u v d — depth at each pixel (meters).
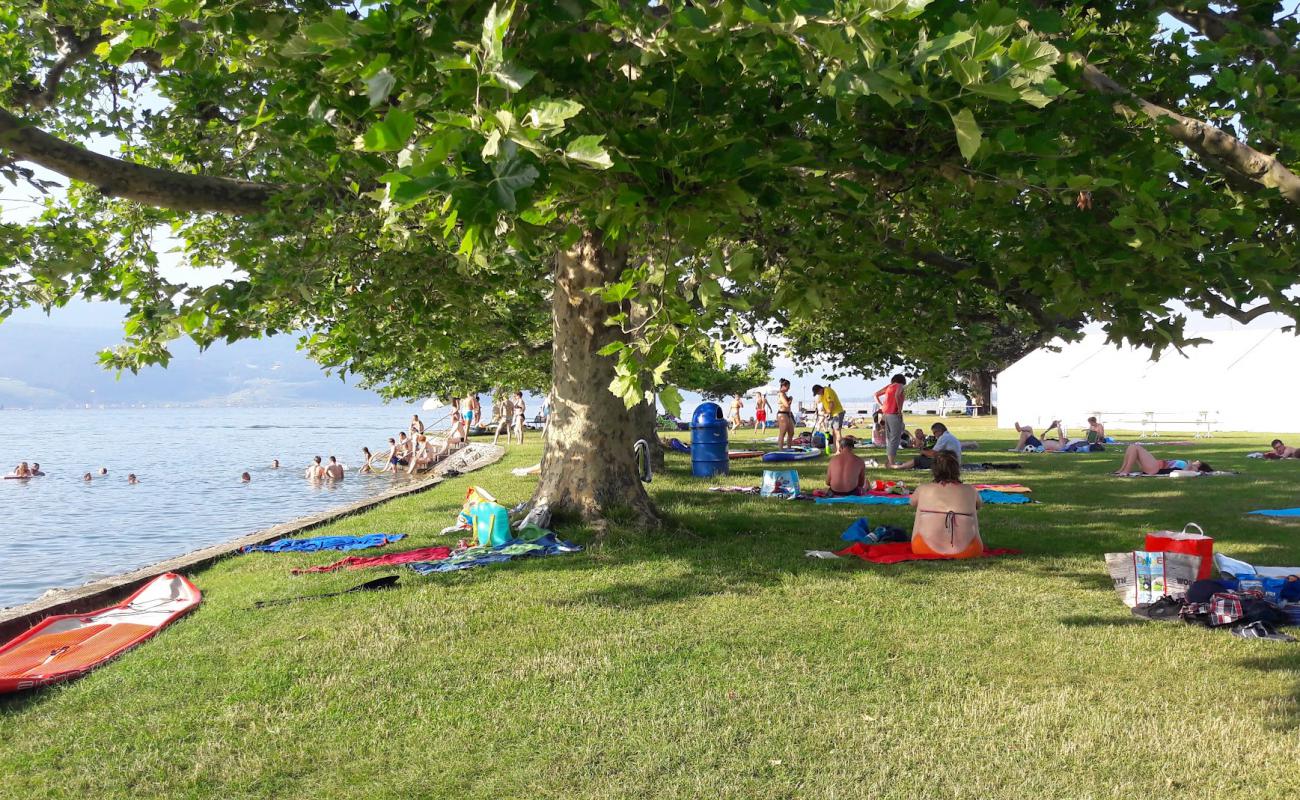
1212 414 40.75
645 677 5.95
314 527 13.92
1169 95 6.95
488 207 3.14
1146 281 6.05
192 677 6.12
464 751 4.86
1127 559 9.10
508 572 9.29
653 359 4.96
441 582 8.90
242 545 11.88
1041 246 6.20
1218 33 6.24
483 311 13.30
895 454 21.52
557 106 3.10
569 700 5.55
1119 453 27.02
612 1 3.92
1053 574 9.21
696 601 7.99
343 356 16.41
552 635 6.93
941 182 6.84
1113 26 7.69
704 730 5.08
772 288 11.80
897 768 4.61
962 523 10.09
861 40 3.55
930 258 9.74
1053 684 5.82
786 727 5.12
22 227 8.81
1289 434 36.59
